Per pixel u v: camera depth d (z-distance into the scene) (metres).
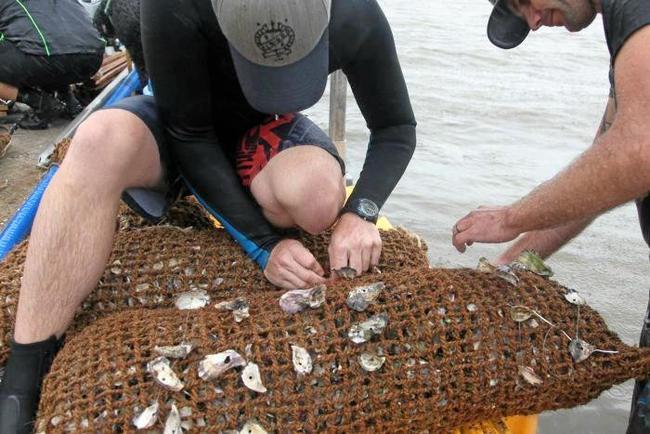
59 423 1.33
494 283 1.65
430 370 1.49
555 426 2.35
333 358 1.46
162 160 1.83
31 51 3.97
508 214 1.71
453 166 4.41
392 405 1.46
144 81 2.47
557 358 1.55
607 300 3.03
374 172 1.98
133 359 1.42
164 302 1.74
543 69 7.10
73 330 1.67
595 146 1.47
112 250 1.79
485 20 9.56
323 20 1.49
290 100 1.56
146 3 1.65
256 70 1.53
